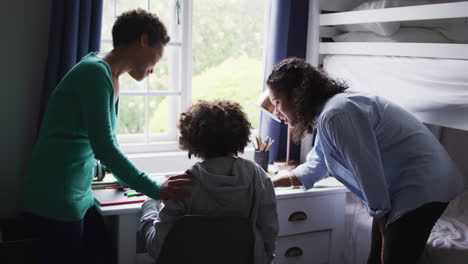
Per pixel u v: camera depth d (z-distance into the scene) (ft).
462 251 5.05
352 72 6.72
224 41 8.20
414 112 5.77
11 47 6.11
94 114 4.13
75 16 5.82
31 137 6.39
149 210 4.61
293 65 4.97
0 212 6.38
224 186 3.85
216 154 4.05
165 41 4.73
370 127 4.47
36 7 6.14
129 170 4.16
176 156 7.27
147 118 7.34
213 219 3.58
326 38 7.63
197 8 7.90
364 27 6.72
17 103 6.26
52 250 4.52
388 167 4.73
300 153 7.74
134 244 5.18
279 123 7.40
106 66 4.34
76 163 4.50
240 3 8.18
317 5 7.28
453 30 6.28
